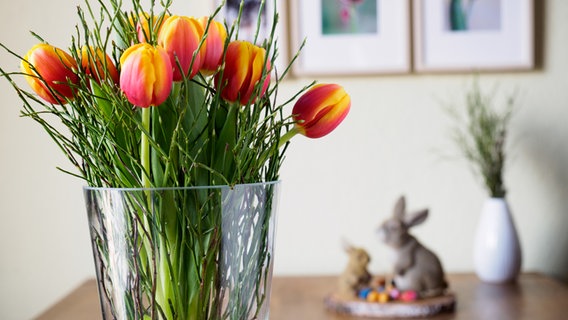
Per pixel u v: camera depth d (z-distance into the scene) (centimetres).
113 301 52
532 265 194
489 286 169
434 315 140
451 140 191
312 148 192
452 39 189
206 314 52
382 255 192
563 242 193
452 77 191
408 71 188
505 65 189
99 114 52
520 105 191
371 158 192
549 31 191
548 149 192
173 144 49
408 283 149
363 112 191
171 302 51
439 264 150
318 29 188
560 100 191
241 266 52
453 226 192
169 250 51
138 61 46
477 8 189
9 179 190
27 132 189
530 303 149
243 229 52
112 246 51
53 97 54
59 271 193
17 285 193
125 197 50
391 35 189
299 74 188
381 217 192
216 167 54
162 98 48
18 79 188
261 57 54
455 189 192
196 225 51
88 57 52
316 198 192
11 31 186
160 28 53
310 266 193
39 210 191
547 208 193
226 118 55
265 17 186
